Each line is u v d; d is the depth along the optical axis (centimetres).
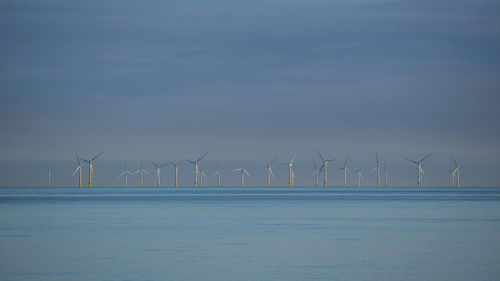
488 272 4153
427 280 3888
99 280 3897
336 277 3991
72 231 7050
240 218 9262
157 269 4288
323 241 5966
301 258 4794
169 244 5719
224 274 4097
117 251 5209
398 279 3919
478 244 5684
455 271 4194
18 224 8106
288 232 6894
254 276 4028
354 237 6325
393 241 5950
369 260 4681
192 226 7731
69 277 4000
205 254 5022
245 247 5488
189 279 3928
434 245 5619
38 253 5091
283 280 3888
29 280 3903
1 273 4147
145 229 7306
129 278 3959
